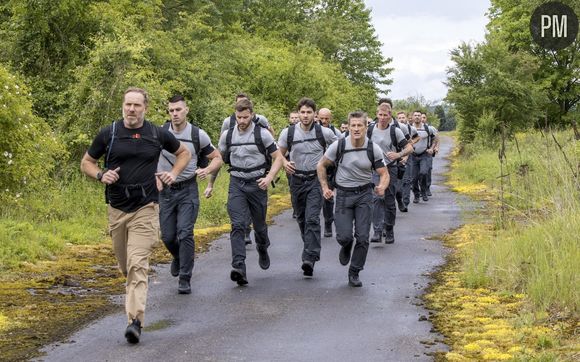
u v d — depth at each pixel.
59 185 13.10
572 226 8.42
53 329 6.24
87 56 16.48
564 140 12.70
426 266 9.25
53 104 16.03
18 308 6.92
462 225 12.91
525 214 11.41
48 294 7.56
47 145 12.52
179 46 22.50
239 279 8.07
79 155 15.04
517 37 44.12
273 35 44.06
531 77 36.53
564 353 5.42
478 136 33.88
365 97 49.69
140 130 6.07
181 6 28.84
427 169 17.17
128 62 15.55
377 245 10.97
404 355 5.55
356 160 8.02
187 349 5.70
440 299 7.38
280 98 29.83
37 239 9.91
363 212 8.06
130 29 18.25
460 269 8.91
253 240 11.63
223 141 8.23
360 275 8.72
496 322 6.44
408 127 13.56
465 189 20.09
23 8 16.23
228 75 25.92
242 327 6.37
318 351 5.66
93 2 17.12
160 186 6.31
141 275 5.98
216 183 17.02
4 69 12.04
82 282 8.20
